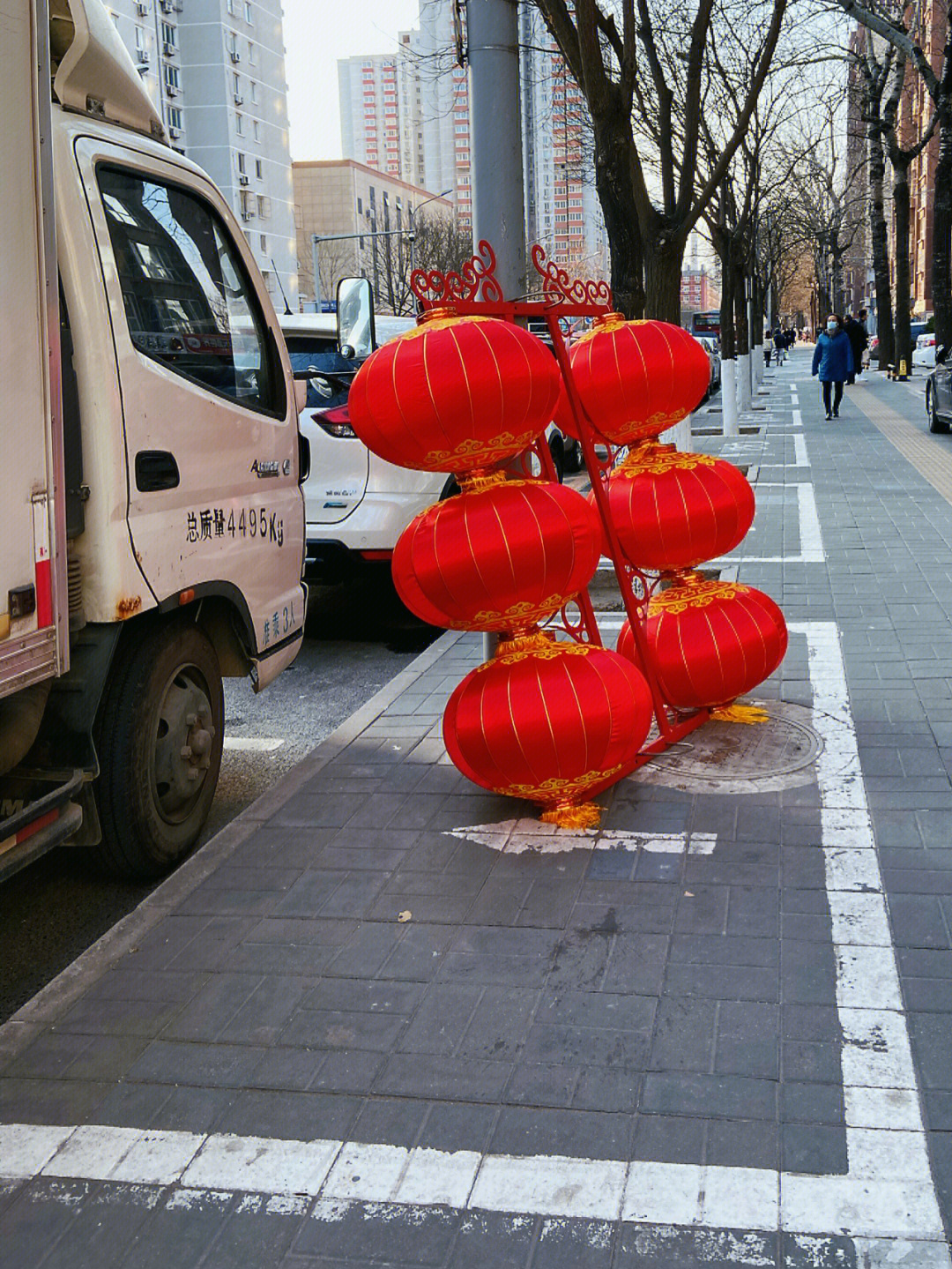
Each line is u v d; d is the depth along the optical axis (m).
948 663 6.30
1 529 3.21
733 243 21.75
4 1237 2.54
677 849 4.18
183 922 3.89
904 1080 2.84
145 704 4.30
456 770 5.18
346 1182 2.63
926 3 28.31
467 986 3.39
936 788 4.59
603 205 9.82
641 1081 2.90
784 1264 2.32
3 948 4.20
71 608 3.91
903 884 3.82
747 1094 2.82
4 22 3.07
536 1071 2.97
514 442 4.17
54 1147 2.81
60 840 3.74
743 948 3.49
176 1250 2.48
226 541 4.80
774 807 4.50
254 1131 2.83
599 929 3.66
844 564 9.12
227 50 84.56
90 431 3.90
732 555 9.80
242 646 5.12
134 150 4.40
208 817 5.20
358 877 4.14
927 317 62.66
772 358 62.09
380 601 10.24
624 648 5.35
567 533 4.20
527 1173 2.61
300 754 6.20
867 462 16.31
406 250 72.44
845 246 56.06
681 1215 2.46
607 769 4.43
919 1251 2.32
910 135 49.72
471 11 5.55
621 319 5.14
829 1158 2.59
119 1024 3.32
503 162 5.63
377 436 4.13
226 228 5.06
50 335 3.40
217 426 4.73
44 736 3.96
